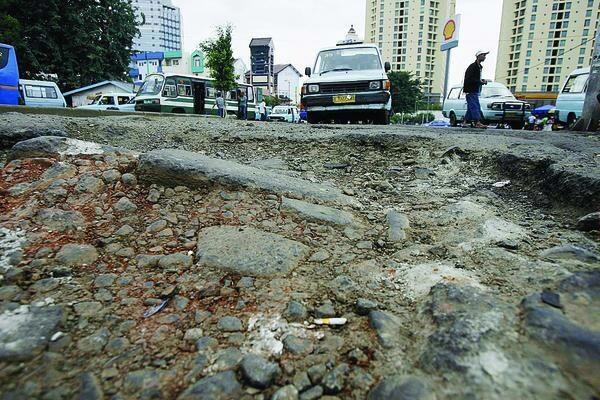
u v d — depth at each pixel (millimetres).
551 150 3090
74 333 1291
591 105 6379
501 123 12094
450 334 1176
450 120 14453
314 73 7859
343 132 4227
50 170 2404
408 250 1884
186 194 2330
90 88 24328
